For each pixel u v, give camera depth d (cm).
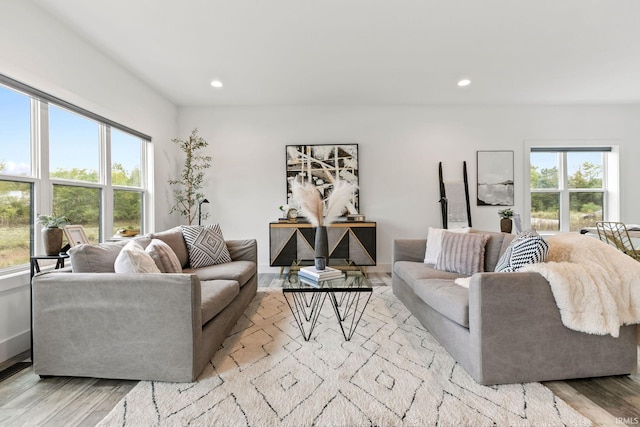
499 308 152
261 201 442
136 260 175
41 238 223
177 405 139
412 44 271
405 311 263
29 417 133
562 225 457
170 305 155
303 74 332
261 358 182
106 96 287
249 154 440
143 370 157
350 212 433
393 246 312
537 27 245
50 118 234
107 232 297
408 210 444
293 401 142
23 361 185
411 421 128
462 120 441
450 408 136
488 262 248
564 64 312
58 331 159
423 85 366
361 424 127
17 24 199
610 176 450
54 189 238
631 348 158
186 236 285
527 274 154
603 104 438
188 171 416
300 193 238
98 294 158
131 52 281
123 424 127
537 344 153
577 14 228
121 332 157
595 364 156
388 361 178
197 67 313
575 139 440
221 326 196
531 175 456
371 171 442
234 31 248
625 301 154
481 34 255
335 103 432
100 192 291
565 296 150
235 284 224
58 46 231
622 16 231
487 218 444
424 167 442
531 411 133
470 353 159
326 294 314
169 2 211
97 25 238
